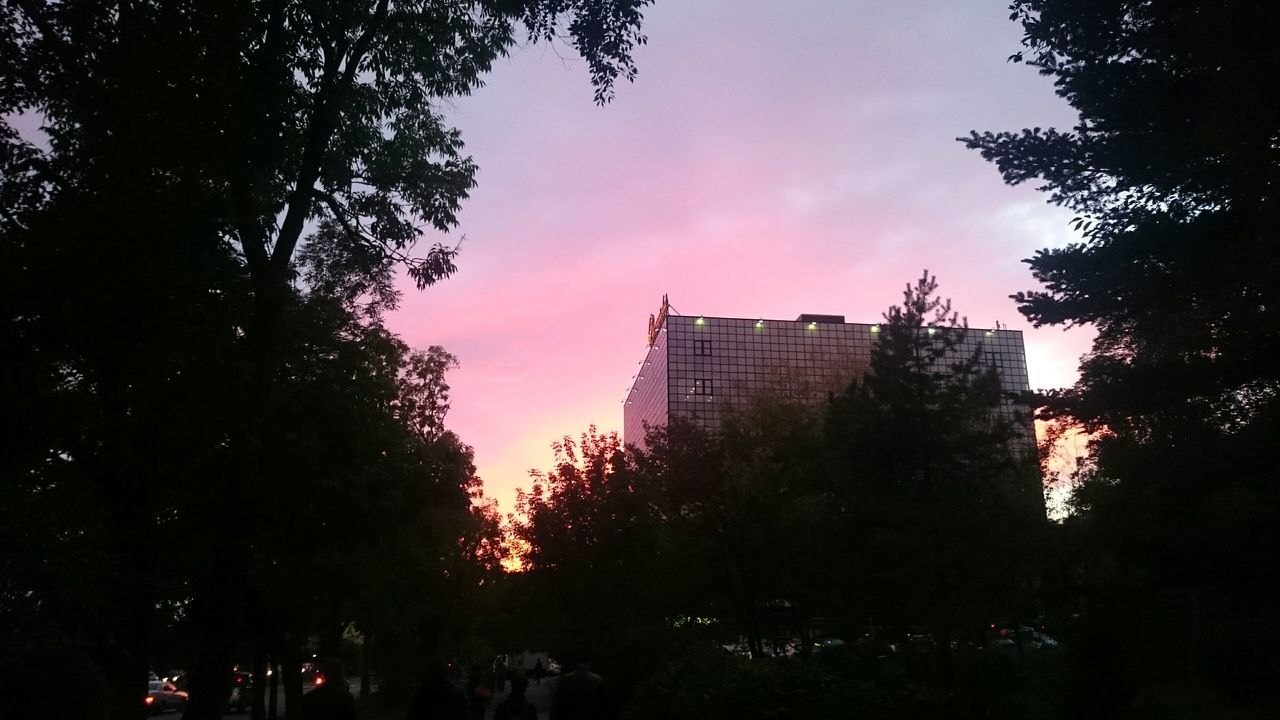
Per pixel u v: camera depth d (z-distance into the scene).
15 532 7.57
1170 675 20.19
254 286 12.17
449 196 16.20
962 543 17.61
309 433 15.66
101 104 9.08
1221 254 12.85
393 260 16.11
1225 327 12.68
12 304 7.91
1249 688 17.91
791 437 23.94
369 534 17.47
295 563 20.11
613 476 23.09
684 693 11.91
